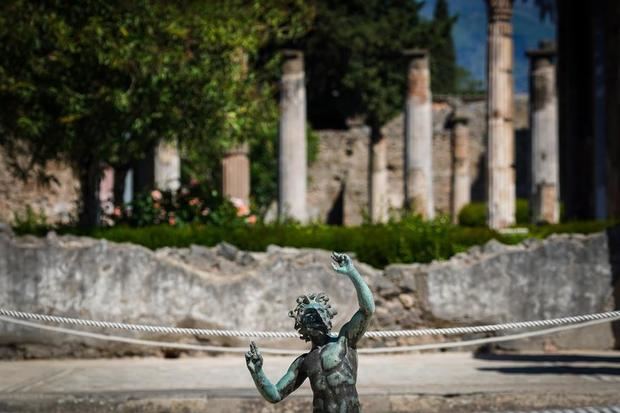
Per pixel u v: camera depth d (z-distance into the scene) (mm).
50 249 11945
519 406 8703
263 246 12820
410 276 12391
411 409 8703
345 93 47500
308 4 18016
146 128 15625
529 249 12539
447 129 53438
